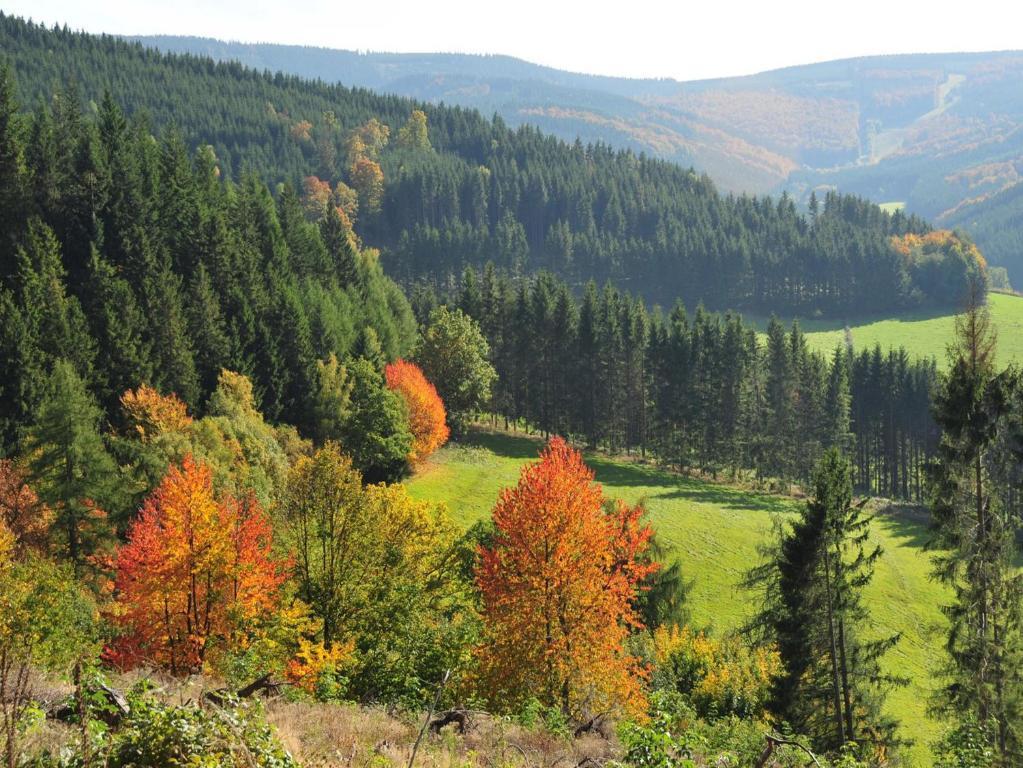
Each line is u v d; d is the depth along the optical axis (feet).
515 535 85.46
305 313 279.90
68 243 242.78
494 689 80.89
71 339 197.36
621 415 372.38
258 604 91.09
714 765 51.72
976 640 84.12
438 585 110.22
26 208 237.45
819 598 101.35
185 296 241.96
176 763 27.04
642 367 379.55
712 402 351.05
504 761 45.37
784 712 101.76
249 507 112.27
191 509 88.63
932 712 88.22
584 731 58.95
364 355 289.33
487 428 364.38
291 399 250.16
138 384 202.90
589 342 364.99
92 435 144.36
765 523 263.90
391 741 44.88
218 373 232.53
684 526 253.24
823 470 103.76
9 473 142.61
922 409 393.29
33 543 131.64
